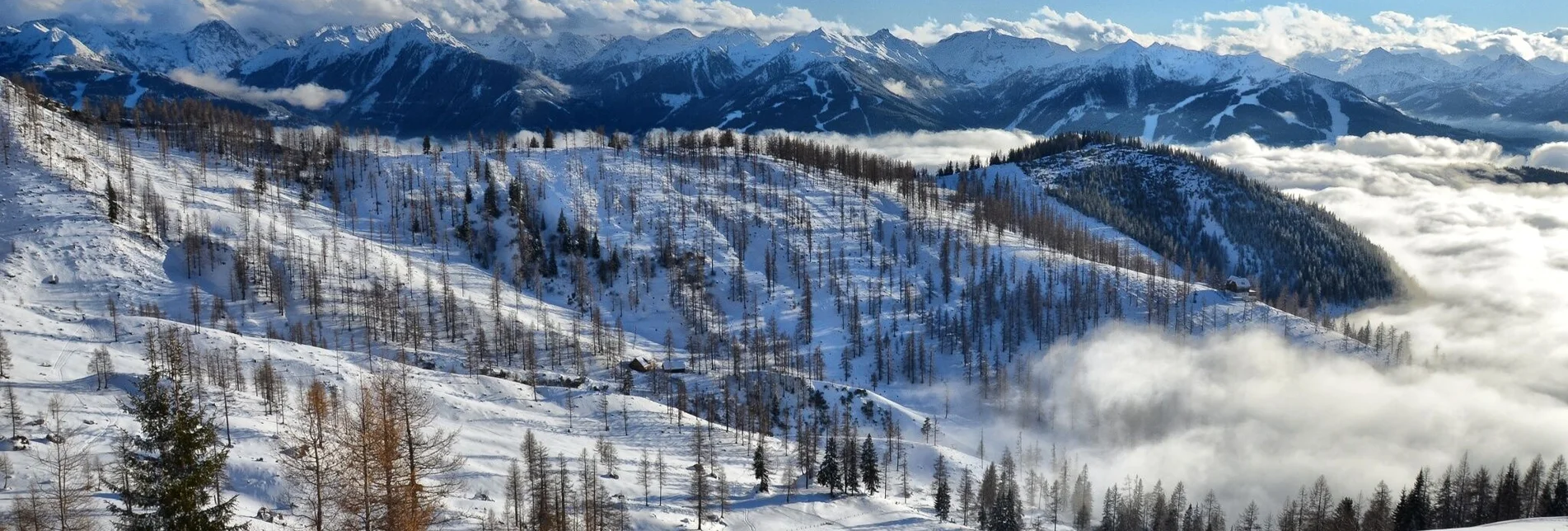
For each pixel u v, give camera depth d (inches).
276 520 3572.8
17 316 6422.2
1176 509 6727.4
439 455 1619.1
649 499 5295.3
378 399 1551.4
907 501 6333.7
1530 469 7007.9
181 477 1533.0
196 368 5762.8
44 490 3272.6
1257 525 7017.7
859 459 6879.9
